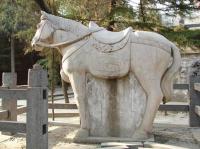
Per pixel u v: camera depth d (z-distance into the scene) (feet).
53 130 24.49
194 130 24.97
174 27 35.96
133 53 20.51
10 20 56.13
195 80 26.86
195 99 26.71
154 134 23.20
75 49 20.90
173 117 34.17
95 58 20.71
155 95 20.49
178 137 22.41
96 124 21.24
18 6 34.68
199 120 26.58
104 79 21.09
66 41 21.04
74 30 21.08
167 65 20.97
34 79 15.15
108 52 20.59
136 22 33.40
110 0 32.99
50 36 21.36
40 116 15.15
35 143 15.12
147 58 20.43
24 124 15.33
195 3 33.78
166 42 20.90
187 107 27.07
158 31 34.12
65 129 24.81
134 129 20.94
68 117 32.19
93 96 21.26
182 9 33.88
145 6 34.04
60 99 58.85
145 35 20.68
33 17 34.83
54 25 21.31
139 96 20.89
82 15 33.53
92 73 20.90
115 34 21.07
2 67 93.76
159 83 20.70
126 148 18.70
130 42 20.58
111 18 32.96
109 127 21.15
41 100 15.23
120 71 20.54
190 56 46.47
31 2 33.53
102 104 21.20
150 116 20.54
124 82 21.02
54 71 37.14
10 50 91.81
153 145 19.27
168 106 27.20
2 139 22.89
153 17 34.71
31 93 15.12
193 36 34.47
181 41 33.47
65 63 21.17
